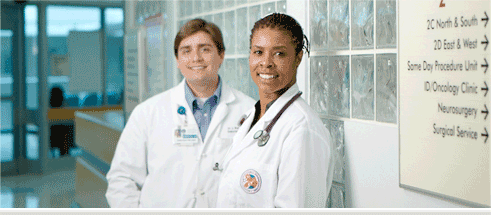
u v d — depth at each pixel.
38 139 5.88
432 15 1.21
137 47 3.17
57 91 5.96
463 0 1.12
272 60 1.32
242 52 2.07
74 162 6.13
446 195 1.19
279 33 1.31
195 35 1.83
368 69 1.44
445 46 1.17
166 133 1.92
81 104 6.14
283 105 1.33
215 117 1.89
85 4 6.01
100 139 3.53
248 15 2.00
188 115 1.91
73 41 6.02
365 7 1.45
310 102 1.68
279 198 1.25
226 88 1.96
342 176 1.55
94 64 6.18
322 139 1.31
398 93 1.31
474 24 1.10
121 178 1.93
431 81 1.22
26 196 4.71
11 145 5.82
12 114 5.82
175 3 2.68
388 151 1.37
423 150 1.25
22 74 5.84
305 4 1.67
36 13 5.77
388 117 1.37
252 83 2.01
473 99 1.11
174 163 1.89
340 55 1.54
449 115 1.17
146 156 1.98
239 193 1.31
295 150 1.24
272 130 1.31
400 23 1.30
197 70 1.85
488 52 1.07
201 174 1.85
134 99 3.29
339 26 1.54
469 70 1.12
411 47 1.27
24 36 5.79
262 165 1.29
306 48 1.43
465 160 1.14
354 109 1.49
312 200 1.27
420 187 1.26
